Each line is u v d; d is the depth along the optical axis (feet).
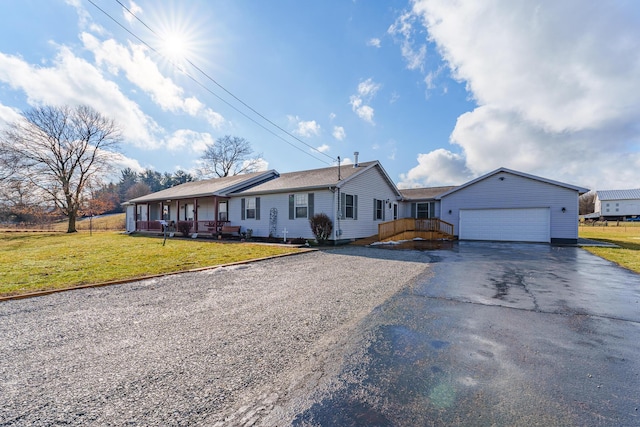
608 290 17.01
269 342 10.09
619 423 5.91
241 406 6.60
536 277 20.62
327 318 12.48
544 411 6.30
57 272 22.17
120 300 15.30
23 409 6.50
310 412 6.34
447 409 6.38
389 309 13.64
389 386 7.33
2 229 92.02
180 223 60.90
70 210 85.51
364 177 52.75
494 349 9.41
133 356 9.10
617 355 8.96
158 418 6.18
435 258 30.07
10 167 77.30
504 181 51.60
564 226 46.85
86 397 6.97
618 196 162.61
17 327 11.57
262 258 29.01
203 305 14.42
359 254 33.47
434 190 79.41
